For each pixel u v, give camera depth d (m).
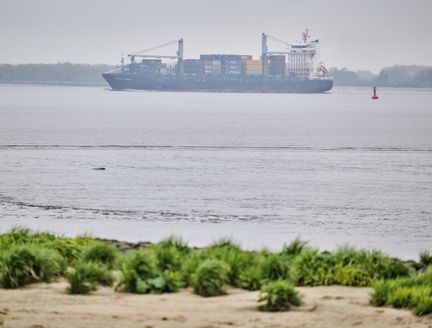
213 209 131.00
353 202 142.75
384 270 50.88
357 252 53.53
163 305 40.97
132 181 172.00
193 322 36.88
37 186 160.25
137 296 43.66
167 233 105.00
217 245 57.84
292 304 40.75
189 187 162.25
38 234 62.78
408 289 41.47
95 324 36.00
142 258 46.84
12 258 46.81
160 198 144.12
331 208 134.38
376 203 142.00
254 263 50.03
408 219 122.88
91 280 45.97
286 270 47.84
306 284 48.38
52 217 119.56
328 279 48.50
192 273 47.38
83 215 122.00
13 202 136.25
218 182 173.00
